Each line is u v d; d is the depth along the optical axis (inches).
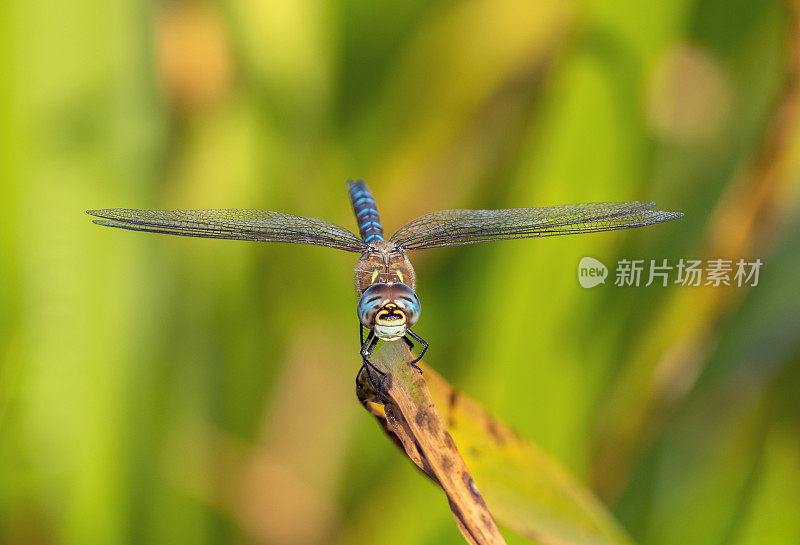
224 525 32.9
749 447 32.7
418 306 31.9
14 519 32.2
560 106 32.6
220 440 32.9
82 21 32.1
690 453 32.9
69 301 32.3
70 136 32.2
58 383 32.3
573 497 31.0
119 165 32.3
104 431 32.3
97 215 32.0
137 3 32.3
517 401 32.5
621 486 32.7
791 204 32.7
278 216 32.7
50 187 32.2
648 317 32.6
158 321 32.5
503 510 30.9
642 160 32.6
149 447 32.5
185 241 32.8
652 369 32.6
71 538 32.3
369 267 32.2
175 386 32.6
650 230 32.9
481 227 32.6
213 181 32.9
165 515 32.6
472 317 32.9
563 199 32.7
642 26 32.4
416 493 32.5
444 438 30.6
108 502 32.4
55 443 32.3
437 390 30.9
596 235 32.6
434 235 32.7
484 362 32.6
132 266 32.4
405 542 32.4
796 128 32.1
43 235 32.2
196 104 32.8
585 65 32.5
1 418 32.2
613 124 32.5
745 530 32.0
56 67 32.1
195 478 32.7
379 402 30.7
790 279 32.9
